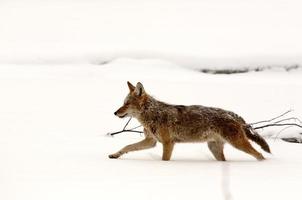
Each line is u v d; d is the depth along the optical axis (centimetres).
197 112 1293
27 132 1539
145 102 1312
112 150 1362
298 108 1897
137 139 1551
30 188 878
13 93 2091
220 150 1289
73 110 1875
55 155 1230
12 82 2291
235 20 3559
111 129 1672
